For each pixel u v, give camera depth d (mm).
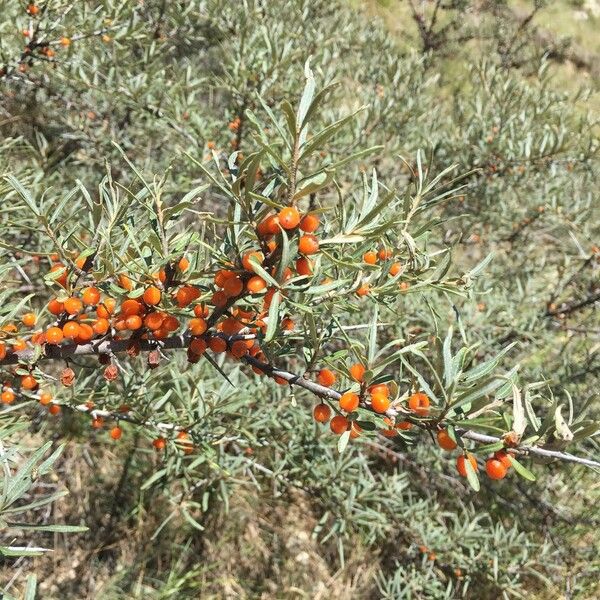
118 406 393
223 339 230
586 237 742
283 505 734
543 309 764
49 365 623
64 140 775
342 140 633
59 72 583
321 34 769
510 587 606
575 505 766
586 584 701
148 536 665
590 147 703
